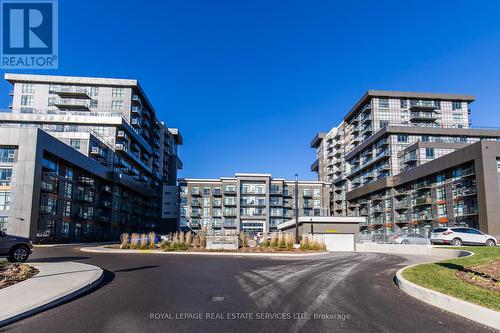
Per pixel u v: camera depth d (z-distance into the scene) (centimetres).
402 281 1071
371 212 8900
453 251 2312
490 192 5284
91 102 9119
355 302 879
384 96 9038
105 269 1508
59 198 5822
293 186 11244
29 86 9000
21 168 4941
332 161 12131
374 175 8862
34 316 730
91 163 6819
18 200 4872
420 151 7350
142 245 3005
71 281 1072
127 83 9206
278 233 3253
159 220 11650
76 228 6412
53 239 5303
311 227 4272
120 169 8638
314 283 1164
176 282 1159
